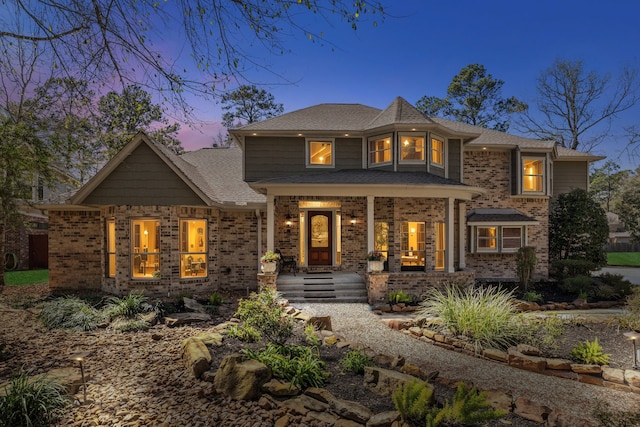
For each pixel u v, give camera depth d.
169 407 4.51
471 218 15.90
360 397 4.83
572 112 25.66
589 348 6.52
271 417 4.25
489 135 17.48
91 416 4.33
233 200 13.64
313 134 14.60
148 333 7.96
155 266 12.23
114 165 11.80
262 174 14.72
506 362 6.70
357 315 10.28
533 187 16.48
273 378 5.05
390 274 12.20
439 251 14.06
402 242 14.07
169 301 10.72
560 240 16.89
